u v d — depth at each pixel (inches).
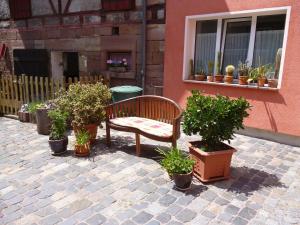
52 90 253.4
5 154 185.2
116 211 122.3
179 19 244.8
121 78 299.3
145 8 265.1
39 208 124.3
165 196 134.1
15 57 392.5
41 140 213.2
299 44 189.9
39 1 354.6
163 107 193.0
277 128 208.5
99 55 313.4
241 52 228.7
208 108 140.7
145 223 114.3
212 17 228.7
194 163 141.1
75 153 180.2
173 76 257.8
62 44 345.7
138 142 180.1
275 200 132.5
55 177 152.7
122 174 156.3
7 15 391.9
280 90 202.4
